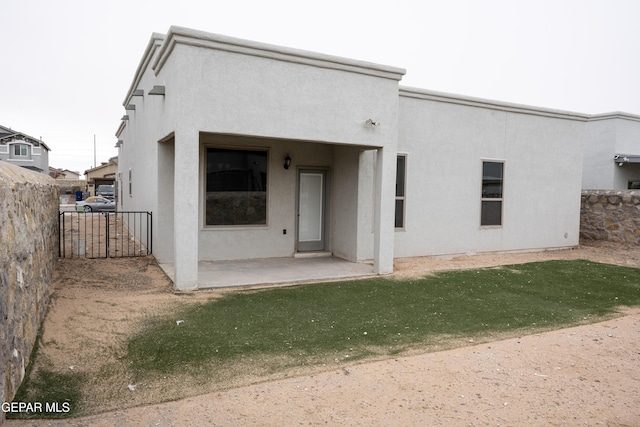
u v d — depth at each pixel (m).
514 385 4.06
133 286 7.23
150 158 9.72
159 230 8.88
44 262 5.61
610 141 15.30
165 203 8.93
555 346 5.11
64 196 46.78
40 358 4.28
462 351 4.89
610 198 13.93
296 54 7.55
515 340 5.30
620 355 4.86
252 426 3.27
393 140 8.74
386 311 6.41
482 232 11.62
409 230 10.61
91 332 5.07
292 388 3.90
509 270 9.72
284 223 10.45
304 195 10.74
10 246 3.44
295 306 6.53
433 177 10.80
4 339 3.21
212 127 7.02
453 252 11.24
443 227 11.05
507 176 11.88
